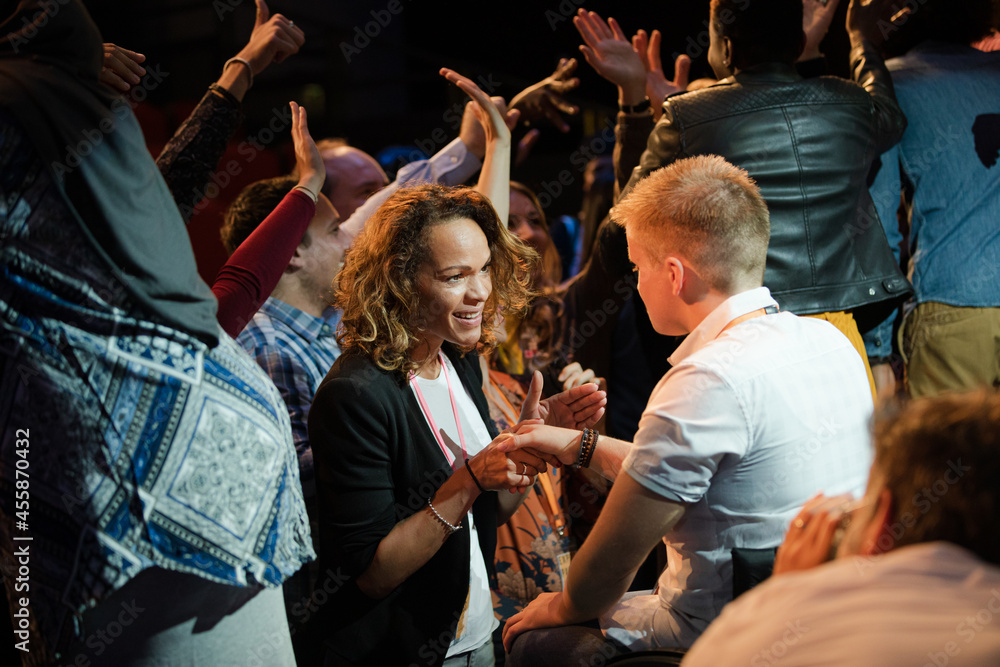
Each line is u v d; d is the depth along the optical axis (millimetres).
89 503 981
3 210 981
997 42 2344
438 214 1473
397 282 1463
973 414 823
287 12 4562
